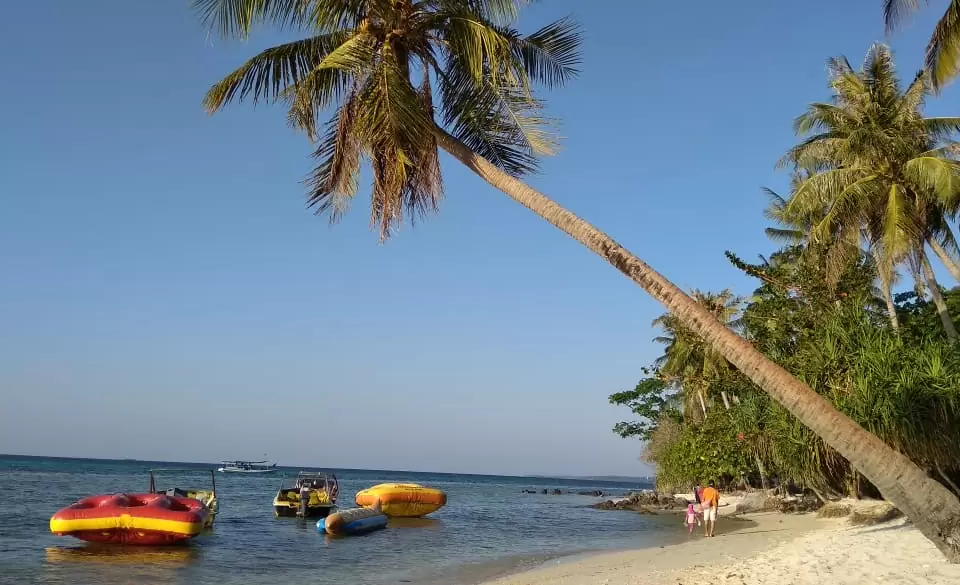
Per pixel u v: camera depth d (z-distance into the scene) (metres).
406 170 10.88
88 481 65.31
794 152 25.25
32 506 33.41
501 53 11.38
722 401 36.84
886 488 8.70
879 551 11.72
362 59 10.62
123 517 19.55
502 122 12.48
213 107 11.95
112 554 18.56
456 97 12.52
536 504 54.97
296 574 15.67
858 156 22.03
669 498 47.22
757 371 9.13
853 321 16.69
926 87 20.86
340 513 25.12
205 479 83.06
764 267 22.77
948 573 8.36
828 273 21.17
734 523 28.28
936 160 19.44
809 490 34.12
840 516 23.64
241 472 126.94
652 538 23.95
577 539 24.17
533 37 12.57
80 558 17.75
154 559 17.86
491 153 12.80
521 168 12.75
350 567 16.83
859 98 22.05
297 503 31.62
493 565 16.97
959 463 14.40
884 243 20.73
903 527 15.97
